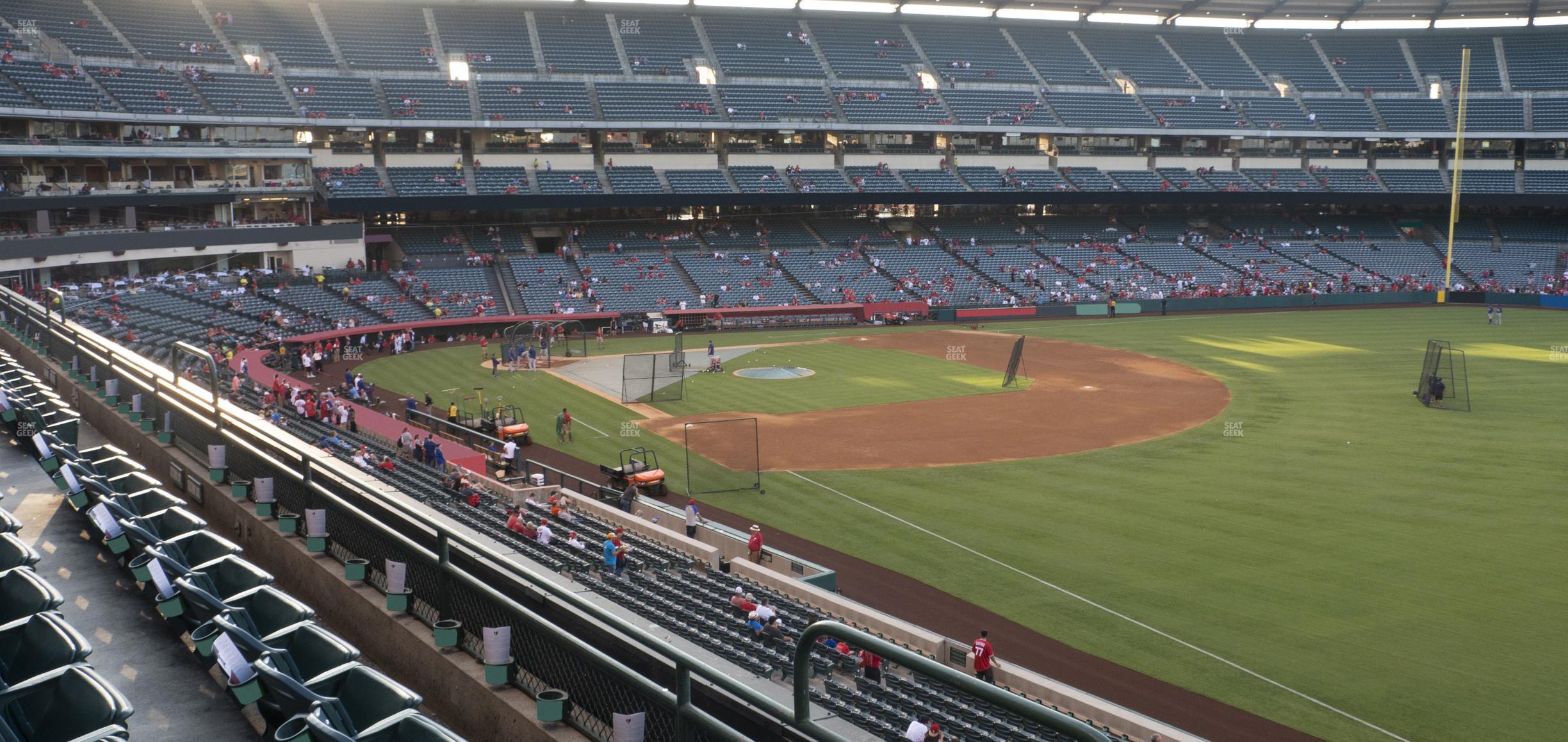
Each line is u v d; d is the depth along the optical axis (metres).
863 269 91.50
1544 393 52.41
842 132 94.44
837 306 85.81
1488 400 50.94
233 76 76.06
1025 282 92.19
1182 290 92.88
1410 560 28.55
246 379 46.41
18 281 54.66
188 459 16.06
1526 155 101.44
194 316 61.03
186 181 70.12
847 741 5.59
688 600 22.44
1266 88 105.88
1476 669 21.86
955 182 96.19
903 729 15.63
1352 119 103.25
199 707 8.84
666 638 9.56
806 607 23.67
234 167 72.62
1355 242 102.19
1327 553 29.25
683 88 91.88
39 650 7.68
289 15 84.50
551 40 93.12
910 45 102.38
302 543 12.51
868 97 95.81
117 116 64.50
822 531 32.34
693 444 44.25
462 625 9.70
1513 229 102.25
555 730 8.16
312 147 80.62
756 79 95.31
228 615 8.59
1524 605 25.28
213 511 14.74
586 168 89.38
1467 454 40.50
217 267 71.25
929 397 54.28
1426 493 35.16
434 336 75.31
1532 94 101.62
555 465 40.91
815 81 96.81
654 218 94.44
